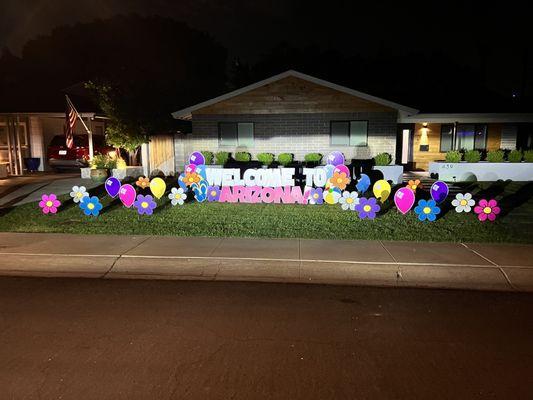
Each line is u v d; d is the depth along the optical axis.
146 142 18.36
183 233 9.76
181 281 7.25
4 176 18.12
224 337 5.19
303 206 12.55
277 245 8.80
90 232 9.92
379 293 6.69
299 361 4.64
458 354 4.81
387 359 4.69
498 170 18.23
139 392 4.07
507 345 5.02
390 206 12.43
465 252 8.35
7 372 4.42
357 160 17.55
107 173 17.11
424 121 19.97
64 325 5.52
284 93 18.14
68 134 17.25
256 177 12.86
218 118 18.52
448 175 18.25
